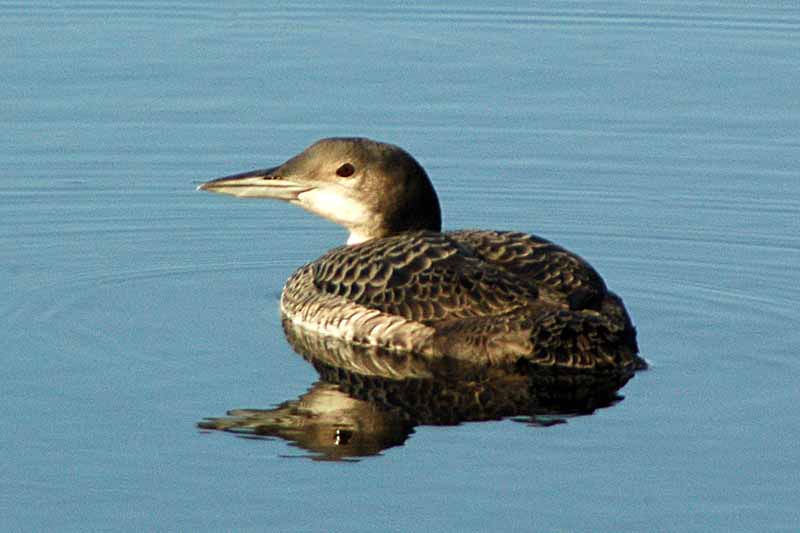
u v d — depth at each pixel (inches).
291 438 439.5
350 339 496.7
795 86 725.3
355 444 435.5
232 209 641.6
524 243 496.1
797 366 485.4
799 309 540.4
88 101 709.3
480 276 480.4
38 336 511.8
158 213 634.8
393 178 540.4
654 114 704.4
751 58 751.7
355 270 503.2
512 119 701.9
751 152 675.4
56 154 670.5
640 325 523.5
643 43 767.1
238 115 701.3
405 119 700.0
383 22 787.4
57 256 593.0
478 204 644.7
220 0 809.5
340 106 709.9
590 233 619.8
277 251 608.7
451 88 725.3
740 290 561.6
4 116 695.1
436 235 507.5
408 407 456.8
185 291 561.6
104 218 629.0
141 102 709.9
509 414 451.5
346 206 543.5
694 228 621.3
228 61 745.0
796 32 775.7
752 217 629.9
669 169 665.6
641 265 590.9
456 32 776.9
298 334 514.0
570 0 813.9
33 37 761.0
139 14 789.9
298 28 780.0
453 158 674.2
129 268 583.2
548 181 659.4
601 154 676.1
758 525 396.5
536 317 466.3
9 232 613.6
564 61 748.6
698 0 813.2
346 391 469.4
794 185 651.5
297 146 677.3
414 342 481.1
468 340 471.5
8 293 552.1
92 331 517.7
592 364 464.8
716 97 717.9
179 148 676.1
